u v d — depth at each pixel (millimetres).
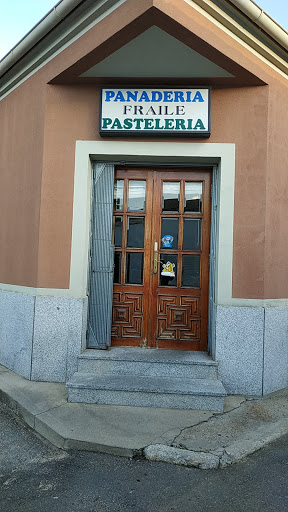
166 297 5023
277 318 4797
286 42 4547
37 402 4180
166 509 2678
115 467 3188
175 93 4633
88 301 4961
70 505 2711
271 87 4750
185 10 3744
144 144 4754
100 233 5012
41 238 4844
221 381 4520
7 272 5488
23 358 4977
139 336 5043
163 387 4203
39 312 4805
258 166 4684
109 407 4125
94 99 4844
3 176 5715
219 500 2785
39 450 3471
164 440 3490
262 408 4234
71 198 4836
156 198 5074
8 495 2818
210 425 3801
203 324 4957
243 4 3982
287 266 4992
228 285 4645
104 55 4199
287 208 4992
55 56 4734
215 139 4727
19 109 5414
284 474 3121
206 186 5023
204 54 4113
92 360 4598
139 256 5090
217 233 4789
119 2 3826
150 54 4152
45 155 4879
